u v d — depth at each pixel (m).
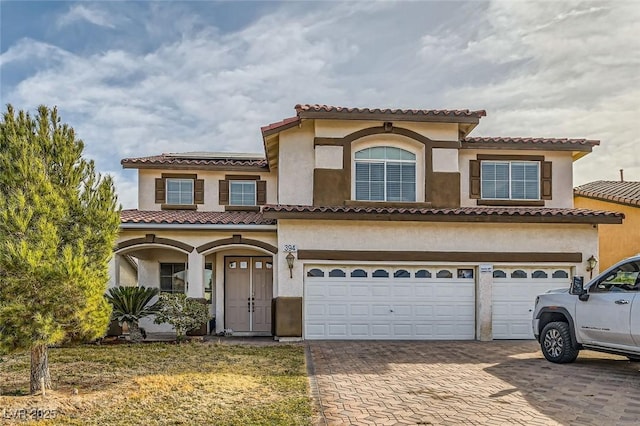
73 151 9.05
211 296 17.84
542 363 11.62
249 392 8.83
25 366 11.30
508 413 7.68
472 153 18.30
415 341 15.24
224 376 9.98
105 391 8.88
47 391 8.73
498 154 18.34
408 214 15.30
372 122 16.98
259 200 20.44
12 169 8.23
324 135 16.89
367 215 15.23
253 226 15.81
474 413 7.68
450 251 15.68
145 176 20.14
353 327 15.54
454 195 17.08
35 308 8.07
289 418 7.39
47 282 8.05
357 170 17.14
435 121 16.89
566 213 15.64
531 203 18.20
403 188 17.17
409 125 17.16
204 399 8.36
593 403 8.22
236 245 15.97
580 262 15.91
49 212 8.36
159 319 14.73
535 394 8.79
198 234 15.99
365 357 12.38
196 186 20.27
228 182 20.44
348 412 7.73
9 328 7.98
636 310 9.70
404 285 15.72
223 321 17.64
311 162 17.38
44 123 8.87
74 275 8.20
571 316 11.24
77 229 8.77
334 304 15.56
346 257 15.45
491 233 15.81
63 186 8.87
